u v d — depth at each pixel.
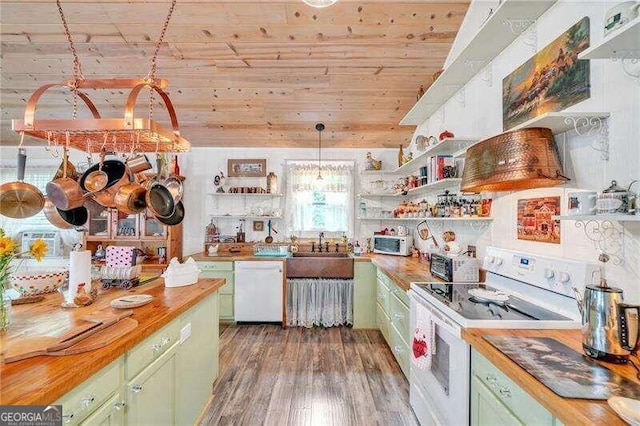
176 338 1.69
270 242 4.25
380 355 2.97
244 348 3.12
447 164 2.58
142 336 1.30
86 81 1.67
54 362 1.01
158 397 1.49
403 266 3.04
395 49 2.83
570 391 0.88
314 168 4.27
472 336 1.32
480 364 1.31
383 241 4.02
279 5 2.46
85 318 1.37
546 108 1.68
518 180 1.49
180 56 2.91
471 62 2.27
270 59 2.95
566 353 1.14
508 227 2.04
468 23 2.53
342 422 2.03
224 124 3.85
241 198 4.32
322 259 3.71
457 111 2.79
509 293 1.90
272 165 4.33
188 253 4.30
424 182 3.00
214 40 2.75
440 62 2.96
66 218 1.78
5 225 4.00
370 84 3.25
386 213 4.25
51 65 3.00
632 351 1.04
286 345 3.20
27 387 0.87
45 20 2.57
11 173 4.17
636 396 0.85
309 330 3.62
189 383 1.86
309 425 2.00
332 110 3.62
